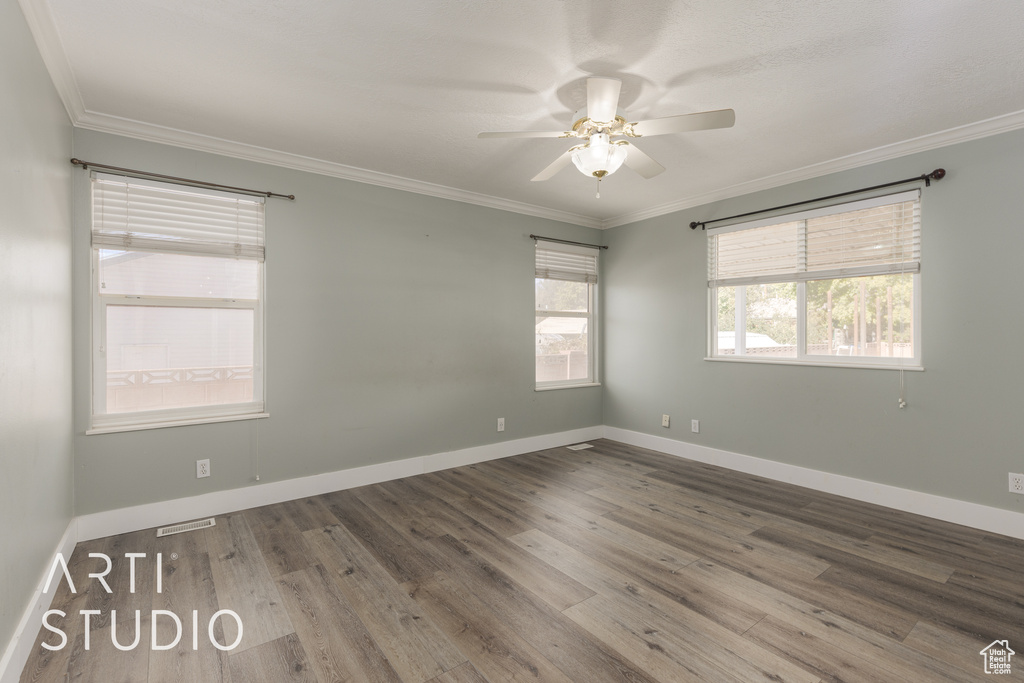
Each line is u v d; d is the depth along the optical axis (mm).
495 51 2131
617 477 3889
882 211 3262
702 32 1988
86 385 2691
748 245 4016
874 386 3277
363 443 3699
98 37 2014
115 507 2775
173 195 2963
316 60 2197
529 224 4715
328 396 3533
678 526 2904
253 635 1868
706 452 4293
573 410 5070
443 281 4137
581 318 5199
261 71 2287
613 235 5168
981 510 2838
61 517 2365
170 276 2975
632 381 4973
